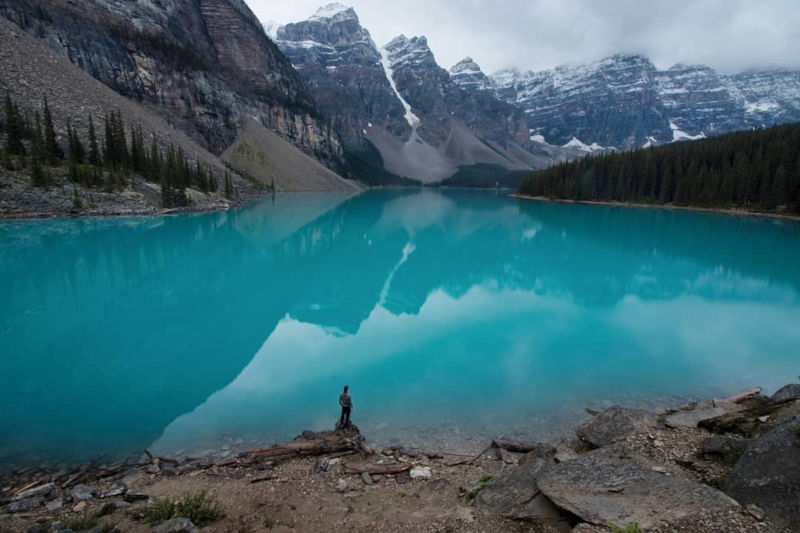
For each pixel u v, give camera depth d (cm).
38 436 1321
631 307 2950
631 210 10275
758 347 2195
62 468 1153
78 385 1689
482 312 2831
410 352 2120
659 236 6272
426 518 810
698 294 3288
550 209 10700
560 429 1398
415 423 1437
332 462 1137
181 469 1130
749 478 700
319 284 3453
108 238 4647
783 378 1823
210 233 5400
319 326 2497
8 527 802
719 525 596
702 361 2017
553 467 823
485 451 1230
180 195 7031
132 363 1912
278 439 1334
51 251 4000
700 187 10381
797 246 5422
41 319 2411
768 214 8662
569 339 2327
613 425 1084
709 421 1093
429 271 4022
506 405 1573
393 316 2727
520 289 3431
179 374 1823
